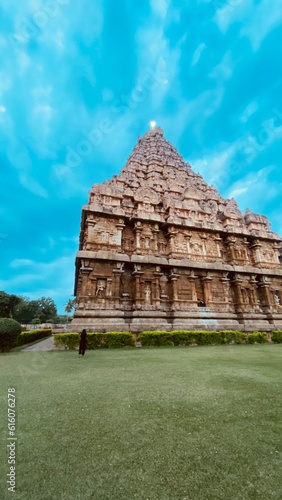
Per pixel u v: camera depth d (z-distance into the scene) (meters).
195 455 3.90
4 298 44.34
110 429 4.80
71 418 5.32
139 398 6.52
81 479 3.37
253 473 3.46
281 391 7.04
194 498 2.98
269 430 4.71
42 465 3.68
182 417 5.32
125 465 3.67
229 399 6.39
